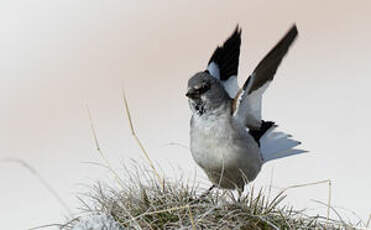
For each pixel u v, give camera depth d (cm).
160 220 1043
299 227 1047
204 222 1020
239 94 1144
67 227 1064
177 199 1088
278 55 1112
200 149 1167
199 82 1157
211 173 1180
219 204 1045
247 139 1161
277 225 1033
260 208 1063
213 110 1158
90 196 1119
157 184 1114
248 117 1174
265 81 1143
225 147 1152
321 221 1062
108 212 1074
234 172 1167
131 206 1084
